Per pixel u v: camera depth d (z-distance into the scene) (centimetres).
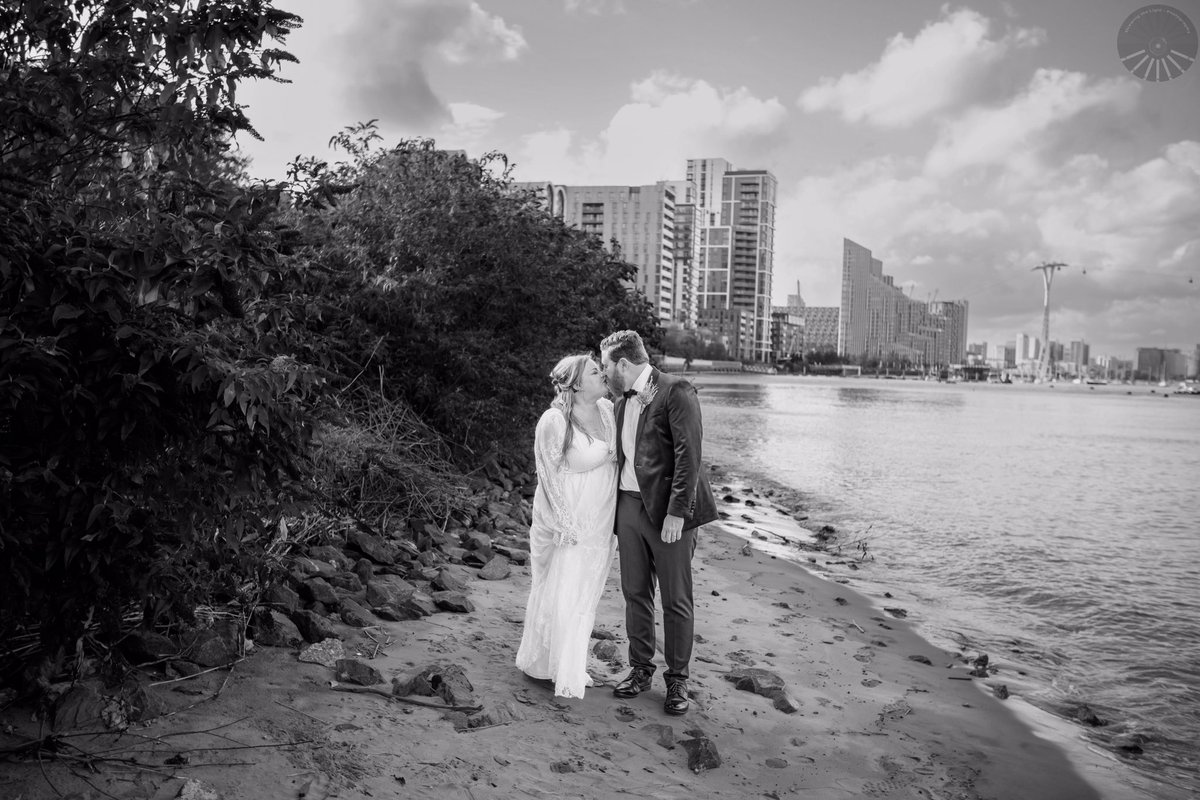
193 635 417
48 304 307
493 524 835
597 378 466
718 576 839
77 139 362
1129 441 3800
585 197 19775
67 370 305
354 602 525
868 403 7231
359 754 344
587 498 459
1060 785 428
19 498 311
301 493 429
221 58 366
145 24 355
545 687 457
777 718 471
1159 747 498
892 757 439
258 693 386
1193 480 2130
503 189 1165
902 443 3039
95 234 332
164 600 353
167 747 325
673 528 444
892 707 514
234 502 373
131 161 412
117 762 309
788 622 690
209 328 362
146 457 338
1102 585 931
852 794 390
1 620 340
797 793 384
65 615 324
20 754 306
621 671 511
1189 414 8462
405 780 330
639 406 463
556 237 1297
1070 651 693
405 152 1033
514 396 1100
